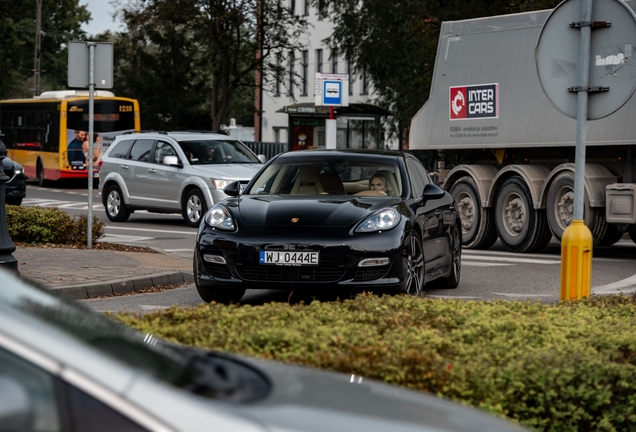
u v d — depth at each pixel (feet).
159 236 62.34
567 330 17.71
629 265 48.08
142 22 144.77
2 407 6.84
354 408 8.51
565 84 26.00
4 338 7.13
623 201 49.47
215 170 68.23
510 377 14.35
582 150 25.95
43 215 50.67
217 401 7.75
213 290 32.09
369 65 125.49
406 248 31.04
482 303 21.06
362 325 17.40
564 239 26.30
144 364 8.23
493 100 57.26
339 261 29.81
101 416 7.04
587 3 25.35
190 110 158.81
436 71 61.46
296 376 9.66
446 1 109.29
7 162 79.92
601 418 14.93
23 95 304.71
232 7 146.30
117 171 74.54
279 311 18.19
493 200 57.36
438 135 61.05
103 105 121.39
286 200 32.32
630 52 24.86
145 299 34.60
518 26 56.13
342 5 125.18
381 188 33.99
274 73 156.25
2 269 9.96
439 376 14.07
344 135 120.78
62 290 34.12
